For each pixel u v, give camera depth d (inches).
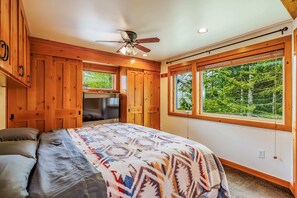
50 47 117.1
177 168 60.0
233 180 96.7
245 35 107.5
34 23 90.5
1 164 38.7
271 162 95.6
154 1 70.5
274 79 98.7
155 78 178.9
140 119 167.9
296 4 69.2
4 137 74.9
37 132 91.7
